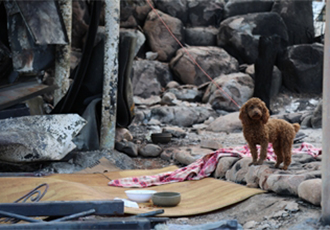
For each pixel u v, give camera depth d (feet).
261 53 40.86
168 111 38.99
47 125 21.04
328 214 11.12
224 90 42.04
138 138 30.83
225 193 15.90
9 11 25.40
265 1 51.62
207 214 14.19
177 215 13.56
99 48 27.35
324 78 11.10
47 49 25.71
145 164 24.90
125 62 26.02
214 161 19.88
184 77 46.78
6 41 26.63
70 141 21.29
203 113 39.78
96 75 27.30
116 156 24.45
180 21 50.39
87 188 14.67
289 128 15.88
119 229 8.60
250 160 17.35
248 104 16.11
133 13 49.80
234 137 31.48
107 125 25.27
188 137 31.83
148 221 8.79
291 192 13.78
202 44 51.31
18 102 22.85
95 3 25.25
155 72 46.29
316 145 25.05
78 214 9.59
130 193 15.62
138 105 43.04
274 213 12.75
